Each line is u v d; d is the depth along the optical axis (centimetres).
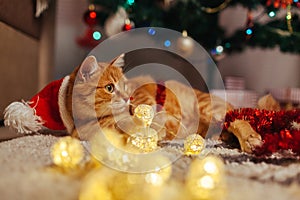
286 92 194
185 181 54
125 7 147
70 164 58
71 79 80
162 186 52
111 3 147
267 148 68
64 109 79
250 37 159
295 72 239
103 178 51
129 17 152
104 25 165
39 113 82
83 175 55
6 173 54
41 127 84
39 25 143
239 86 205
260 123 77
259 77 235
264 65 235
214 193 50
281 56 237
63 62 202
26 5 123
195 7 150
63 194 49
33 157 63
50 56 172
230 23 222
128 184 51
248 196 50
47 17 160
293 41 151
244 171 58
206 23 162
